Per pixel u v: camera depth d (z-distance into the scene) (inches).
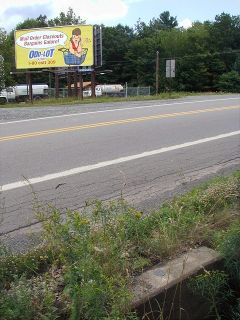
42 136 468.1
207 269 150.1
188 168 321.7
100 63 1482.5
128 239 152.7
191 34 3582.7
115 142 426.0
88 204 187.2
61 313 120.1
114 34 3986.2
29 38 1529.3
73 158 357.1
